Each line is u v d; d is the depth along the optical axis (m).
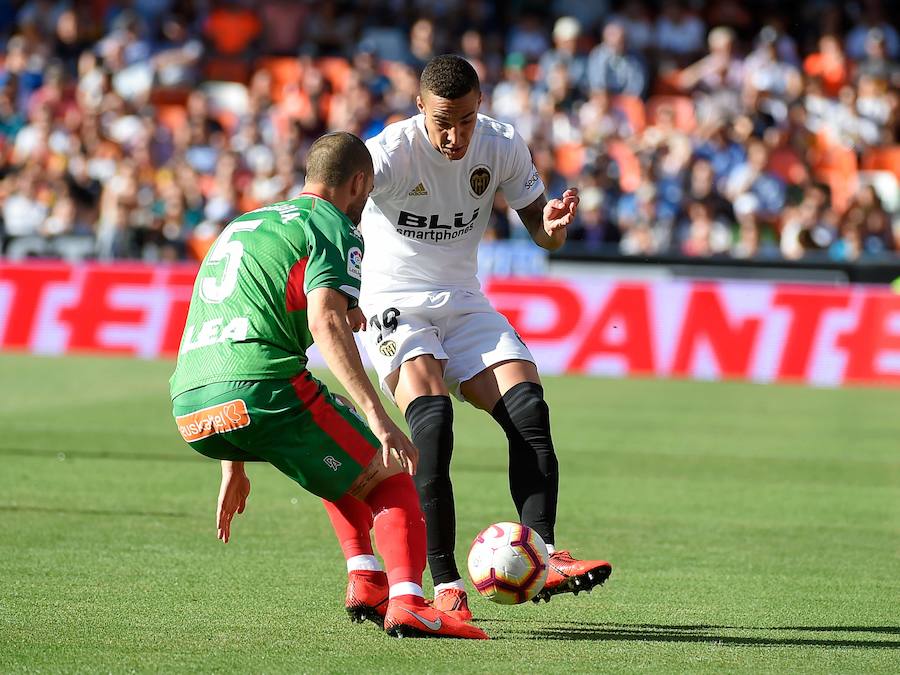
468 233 18.62
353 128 68.94
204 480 29.06
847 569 21.20
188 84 76.81
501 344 18.14
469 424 41.34
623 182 67.50
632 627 16.97
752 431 39.38
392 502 15.76
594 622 17.27
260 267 15.40
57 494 26.88
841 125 71.56
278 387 15.20
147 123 68.50
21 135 70.81
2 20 82.62
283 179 64.12
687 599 18.83
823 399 47.66
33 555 20.88
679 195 62.84
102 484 28.25
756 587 19.73
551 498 17.28
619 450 35.28
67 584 18.81
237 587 18.89
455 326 18.52
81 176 66.12
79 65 78.81
